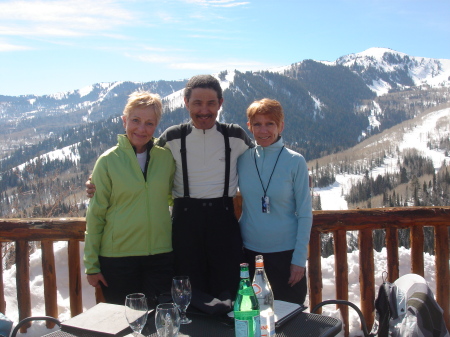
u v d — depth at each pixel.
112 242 2.68
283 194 2.75
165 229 2.77
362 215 3.15
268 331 1.84
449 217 3.12
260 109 2.74
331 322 2.02
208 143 2.80
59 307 3.57
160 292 2.68
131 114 2.63
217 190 2.81
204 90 2.69
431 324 2.06
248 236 2.84
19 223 3.08
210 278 2.82
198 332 1.93
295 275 2.70
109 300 2.72
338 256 3.19
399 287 2.27
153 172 2.72
